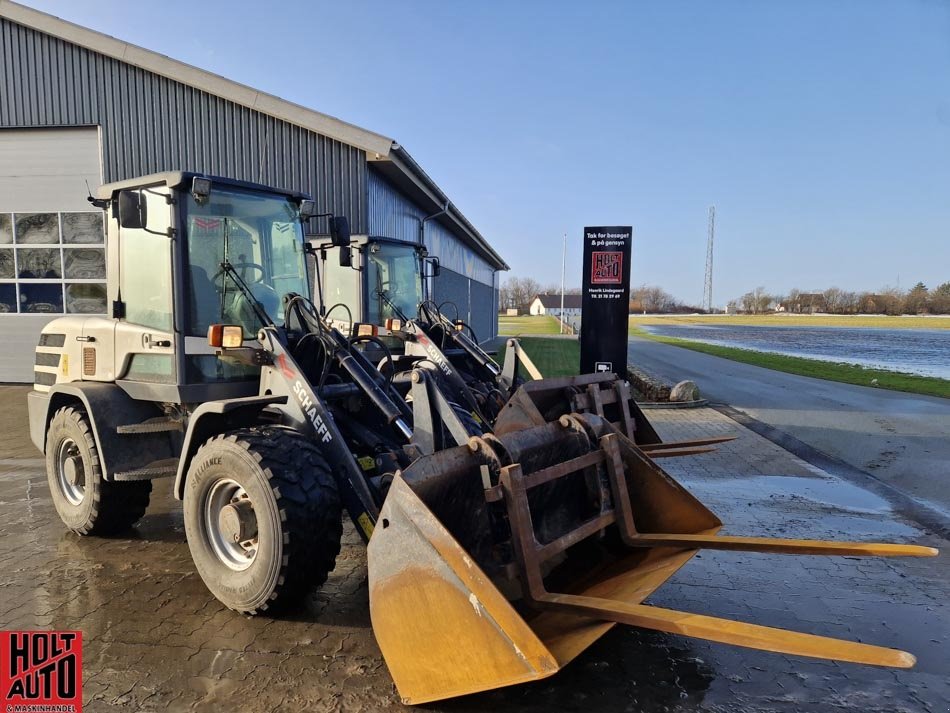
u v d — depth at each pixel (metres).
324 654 3.28
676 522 3.64
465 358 7.43
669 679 3.07
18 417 10.19
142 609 3.79
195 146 12.01
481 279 31.39
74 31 11.83
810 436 8.82
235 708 2.83
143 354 4.53
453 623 2.54
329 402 4.31
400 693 2.76
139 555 4.66
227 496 3.76
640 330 48.19
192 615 3.71
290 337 4.47
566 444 3.60
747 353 25.00
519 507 2.85
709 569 4.39
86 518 4.80
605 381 5.00
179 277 4.26
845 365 19.47
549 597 2.77
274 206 4.87
